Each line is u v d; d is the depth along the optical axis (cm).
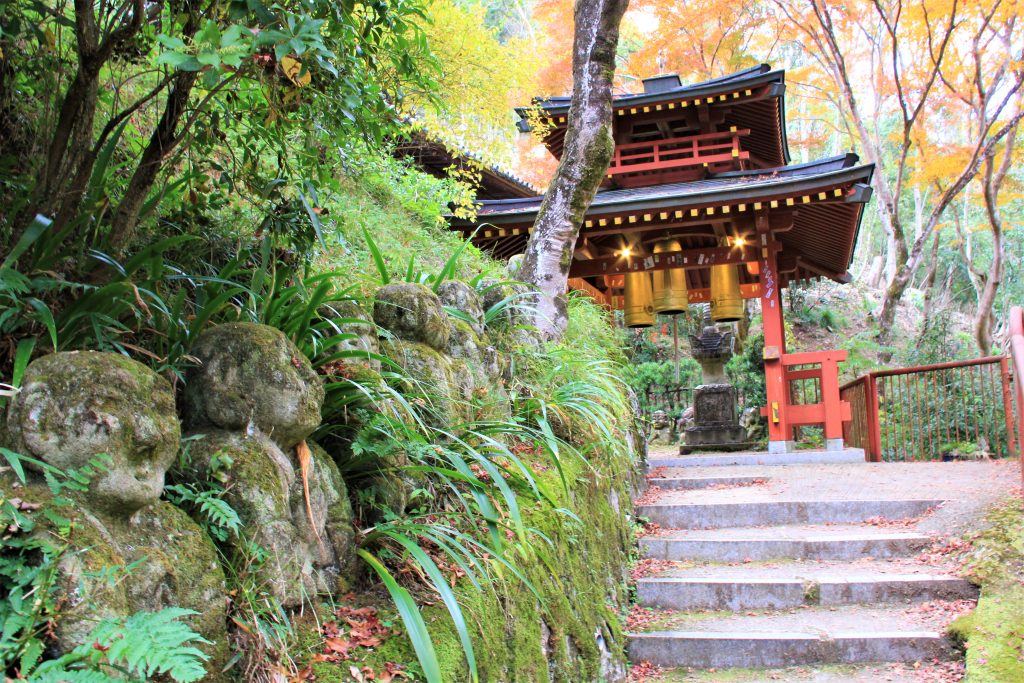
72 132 245
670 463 891
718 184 934
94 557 146
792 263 1049
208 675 167
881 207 1833
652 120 1135
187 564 172
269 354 213
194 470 197
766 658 377
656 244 946
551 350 466
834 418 877
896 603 417
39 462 152
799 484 620
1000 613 370
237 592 187
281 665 181
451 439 296
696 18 1852
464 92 645
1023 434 472
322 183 273
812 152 3328
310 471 223
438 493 288
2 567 139
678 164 1121
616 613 394
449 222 847
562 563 333
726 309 945
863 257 3609
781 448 877
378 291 321
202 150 287
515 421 361
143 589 158
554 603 305
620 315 1250
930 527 488
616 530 450
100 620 141
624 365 719
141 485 163
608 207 824
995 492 513
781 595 427
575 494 388
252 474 200
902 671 359
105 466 157
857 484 601
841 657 374
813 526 527
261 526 196
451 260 379
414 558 231
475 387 346
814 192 791
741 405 1525
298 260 281
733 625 402
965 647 360
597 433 461
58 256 208
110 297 202
